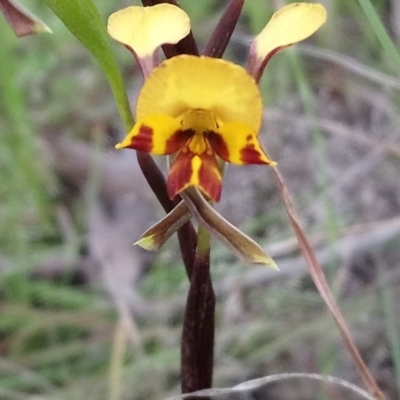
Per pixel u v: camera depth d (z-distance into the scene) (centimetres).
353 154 28
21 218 27
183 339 14
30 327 23
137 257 28
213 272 25
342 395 21
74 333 24
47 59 33
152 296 25
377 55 30
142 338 23
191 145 12
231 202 28
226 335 23
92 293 26
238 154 12
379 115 29
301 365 22
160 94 11
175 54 13
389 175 27
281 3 25
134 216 29
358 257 25
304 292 24
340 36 31
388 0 28
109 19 12
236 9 13
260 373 22
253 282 24
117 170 30
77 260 27
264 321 23
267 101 29
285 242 23
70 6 12
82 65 34
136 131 12
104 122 32
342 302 23
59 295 25
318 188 27
